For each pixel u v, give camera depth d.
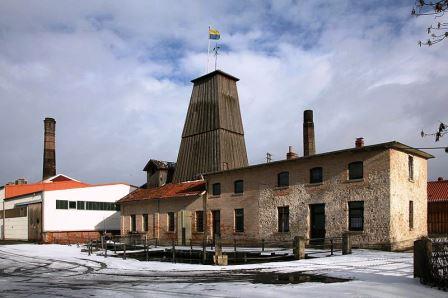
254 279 14.27
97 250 32.50
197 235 35.62
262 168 31.25
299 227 28.31
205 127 43.12
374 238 24.39
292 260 21.22
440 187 36.25
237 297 10.90
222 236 33.62
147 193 42.75
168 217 38.88
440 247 11.67
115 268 19.86
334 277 14.09
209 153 41.88
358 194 25.42
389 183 24.09
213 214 34.97
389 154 24.34
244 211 32.16
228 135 42.44
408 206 25.75
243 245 31.80
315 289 11.69
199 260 25.03
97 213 47.53
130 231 42.09
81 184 55.41
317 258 20.95
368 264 17.42
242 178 32.69
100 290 12.66
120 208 46.38
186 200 37.16
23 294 12.26
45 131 63.06
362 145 27.06
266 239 30.22
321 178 27.70
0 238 53.28
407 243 25.05
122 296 11.48
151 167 47.44
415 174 26.95
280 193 29.77
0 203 54.12
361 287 11.70
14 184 56.59
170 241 38.16
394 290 11.19
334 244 26.11
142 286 13.28
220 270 17.42
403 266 16.52
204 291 11.93
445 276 11.38
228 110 43.38
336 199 26.50
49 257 26.86
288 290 11.70
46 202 44.28
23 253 30.34
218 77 43.56
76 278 16.17
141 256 28.36
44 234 43.66
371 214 24.69
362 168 25.59
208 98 43.94
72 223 45.59
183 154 44.50
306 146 33.66
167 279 15.00
